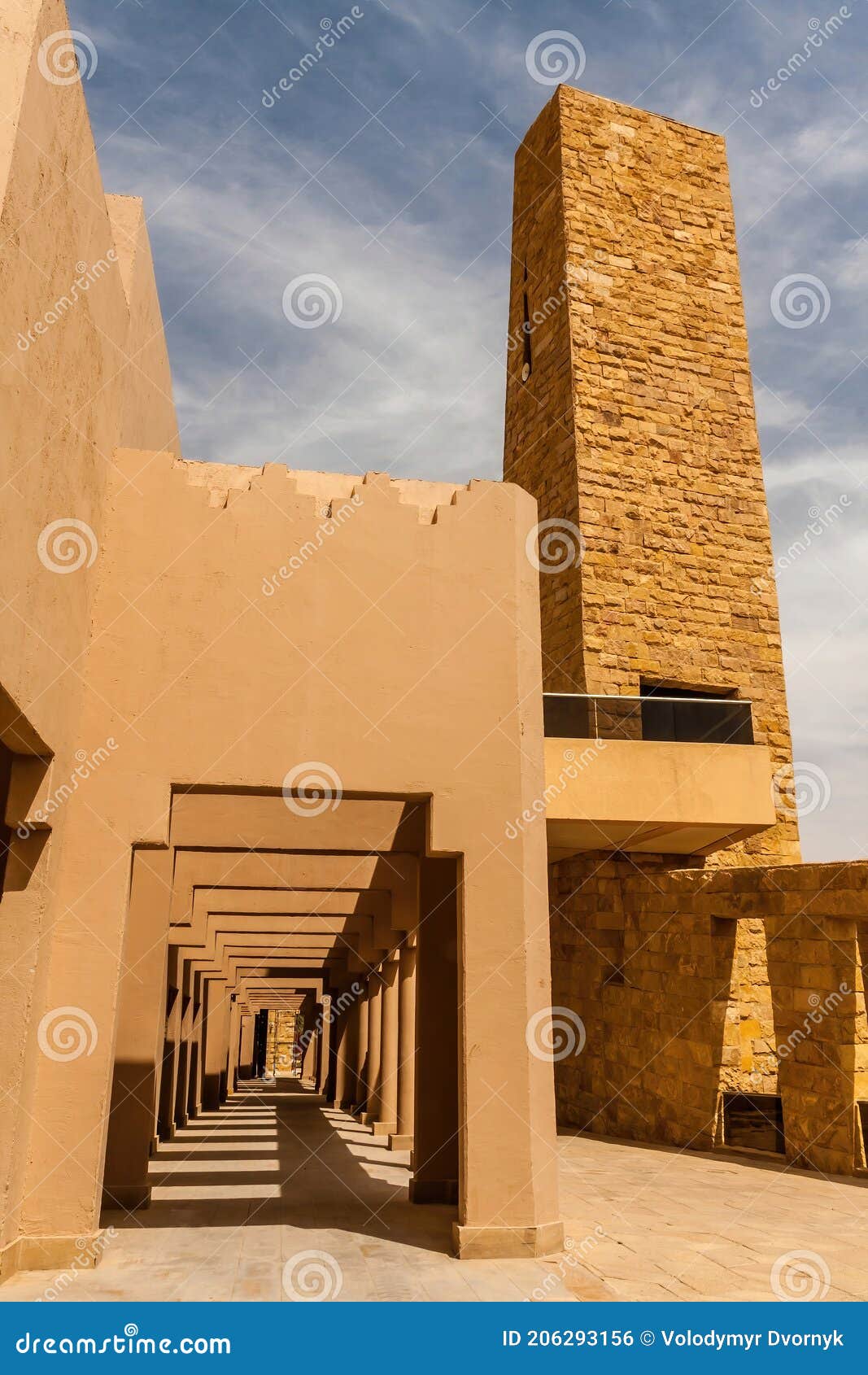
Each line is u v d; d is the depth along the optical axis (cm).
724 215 1852
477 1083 701
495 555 834
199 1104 1862
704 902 1277
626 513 1584
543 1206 694
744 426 1714
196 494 791
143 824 712
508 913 744
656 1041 1360
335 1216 814
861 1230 763
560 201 1739
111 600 752
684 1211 841
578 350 1647
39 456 559
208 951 1562
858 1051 1025
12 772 643
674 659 1541
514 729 791
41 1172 639
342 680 770
